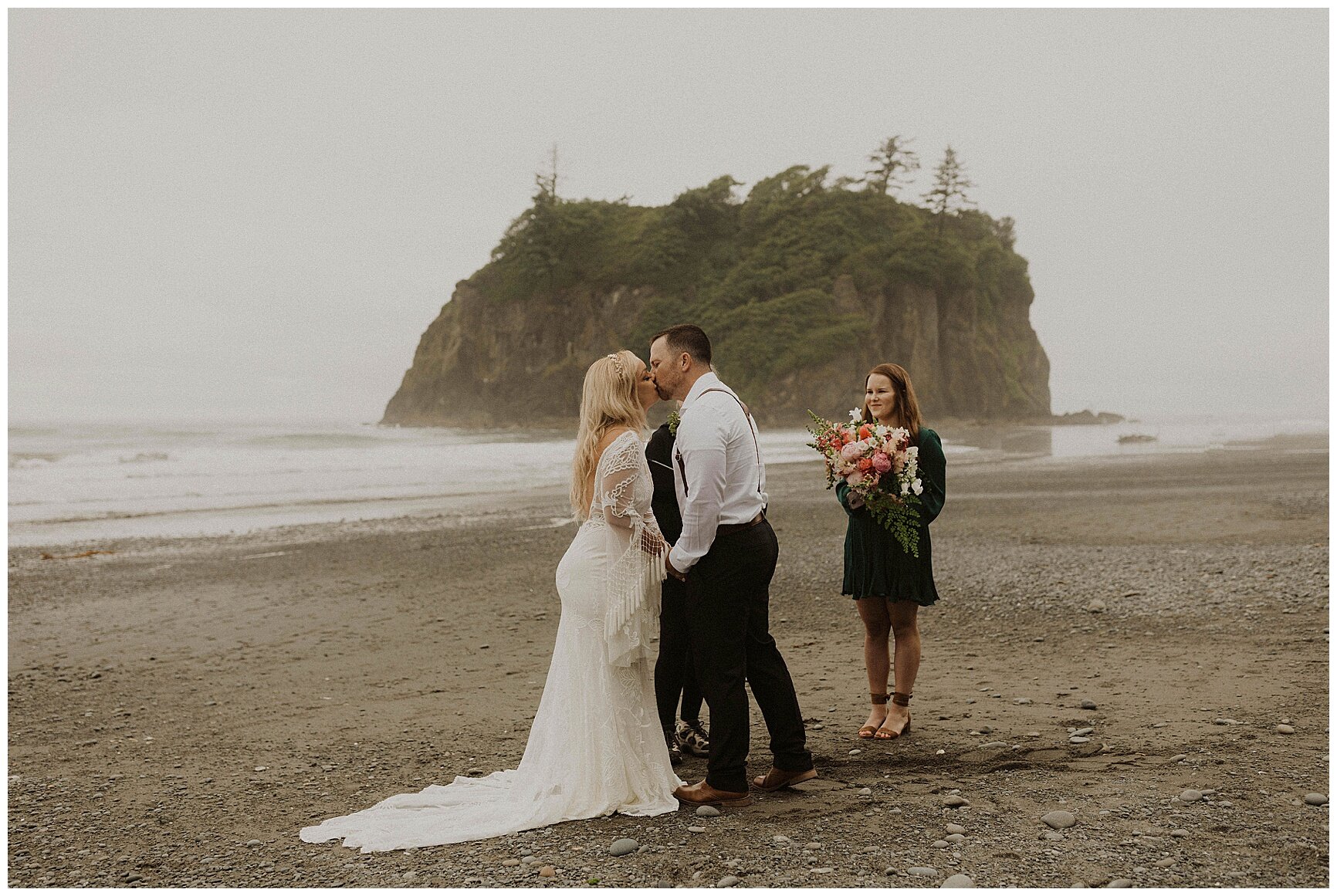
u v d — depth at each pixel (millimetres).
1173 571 8633
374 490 23859
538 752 3848
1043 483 21203
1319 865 2787
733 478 3656
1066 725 4523
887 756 4227
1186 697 4875
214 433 71438
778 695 3816
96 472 28109
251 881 3127
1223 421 153500
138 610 9297
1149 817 3254
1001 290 145500
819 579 9477
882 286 123062
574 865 3082
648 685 3840
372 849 3355
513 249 140125
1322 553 8969
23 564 12195
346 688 6301
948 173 136875
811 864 2992
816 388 117250
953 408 126812
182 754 4945
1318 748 3930
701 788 3699
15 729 5586
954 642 6688
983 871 2861
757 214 135125
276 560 12289
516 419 131875
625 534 3791
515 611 8680
